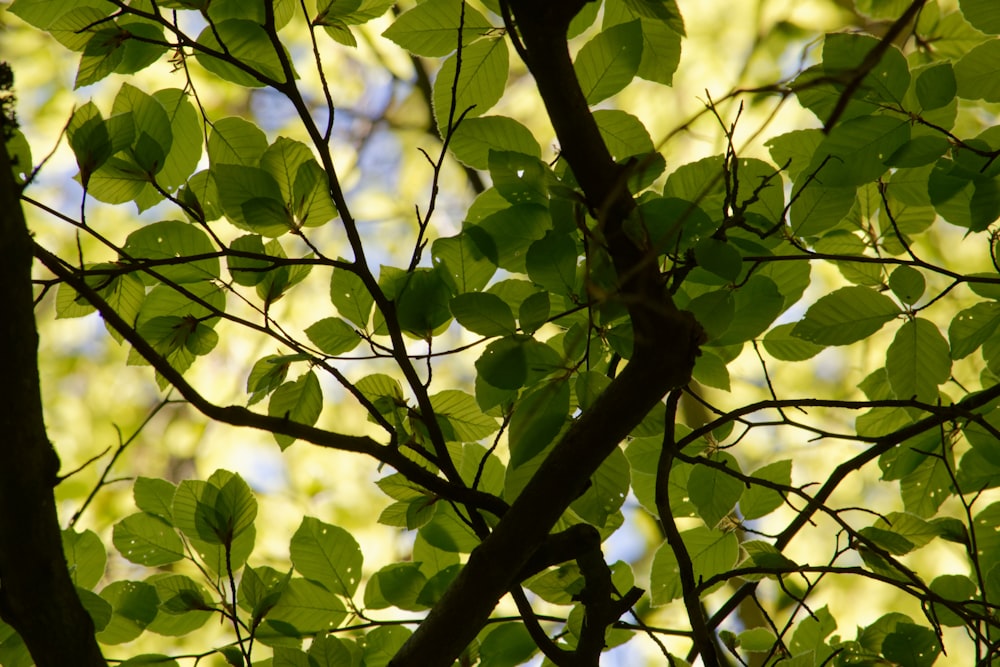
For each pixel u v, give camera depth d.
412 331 4.06
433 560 4.14
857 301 4.09
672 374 3.90
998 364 4.12
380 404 4.06
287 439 4.07
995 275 4.10
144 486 4.12
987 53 4.03
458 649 3.95
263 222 4.02
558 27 3.84
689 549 4.15
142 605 4.09
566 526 4.09
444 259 4.05
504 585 3.94
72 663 3.90
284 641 4.10
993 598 4.14
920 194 4.11
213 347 4.08
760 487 4.16
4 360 3.83
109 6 4.07
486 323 3.99
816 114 4.03
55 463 3.87
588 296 3.93
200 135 4.08
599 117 4.04
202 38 4.06
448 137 4.02
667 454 4.05
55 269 3.93
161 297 4.08
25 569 3.88
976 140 4.04
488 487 4.13
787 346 4.12
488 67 4.06
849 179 4.04
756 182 4.07
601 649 4.02
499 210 4.06
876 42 4.01
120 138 3.99
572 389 4.04
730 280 3.96
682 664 4.11
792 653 4.20
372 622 4.11
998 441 4.14
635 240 3.88
